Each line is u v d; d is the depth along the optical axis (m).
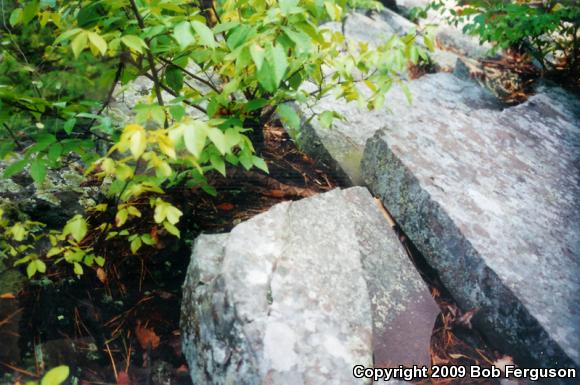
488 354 2.09
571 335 1.90
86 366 1.87
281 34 1.58
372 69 3.87
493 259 2.11
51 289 2.08
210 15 2.61
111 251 2.30
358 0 4.76
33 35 2.47
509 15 4.20
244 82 2.06
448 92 4.04
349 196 2.39
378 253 2.17
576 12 4.03
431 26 2.25
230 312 1.69
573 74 4.90
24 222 2.12
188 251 2.40
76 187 2.43
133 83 3.11
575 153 3.09
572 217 2.49
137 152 1.28
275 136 3.20
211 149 1.90
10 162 2.38
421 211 2.36
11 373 1.75
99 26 1.81
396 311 1.99
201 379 1.77
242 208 2.63
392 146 2.54
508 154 2.86
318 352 1.63
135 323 2.07
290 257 1.92
